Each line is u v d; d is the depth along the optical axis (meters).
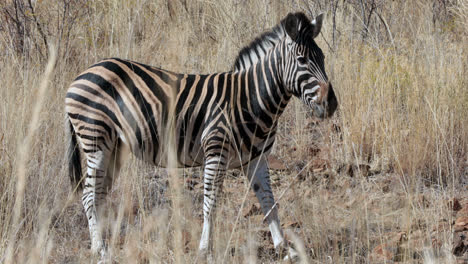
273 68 10.19
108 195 11.96
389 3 21.50
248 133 10.13
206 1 20.58
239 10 19.73
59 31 17.45
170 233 10.04
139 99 10.33
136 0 19.45
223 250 9.52
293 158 14.66
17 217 7.83
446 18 21.12
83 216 11.79
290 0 20.09
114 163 10.85
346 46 17.94
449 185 13.05
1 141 11.73
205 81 10.48
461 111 14.55
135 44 17.38
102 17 19.64
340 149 14.67
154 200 12.02
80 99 10.43
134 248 9.09
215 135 10.02
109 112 10.38
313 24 9.98
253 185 10.45
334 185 12.65
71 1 18.88
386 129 14.32
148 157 10.62
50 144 12.86
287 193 12.59
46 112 12.85
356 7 20.58
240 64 10.65
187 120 10.27
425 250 9.41
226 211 11.19
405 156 13.64
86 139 10.41
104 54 17.27
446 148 13.67
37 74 14.88
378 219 11.02
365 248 10.12
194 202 12.38
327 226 10.13
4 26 17.45
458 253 9.98
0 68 15.09
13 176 10.70
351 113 15.08
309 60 9.79
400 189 12.67
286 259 9.80
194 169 14.34
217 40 18.88
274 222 10.29
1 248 9.11
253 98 10.17
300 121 16.19
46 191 11.50
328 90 9.71
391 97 15.05
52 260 10.05
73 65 16.70
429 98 14.49
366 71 15.92
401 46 18.44
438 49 17.30
